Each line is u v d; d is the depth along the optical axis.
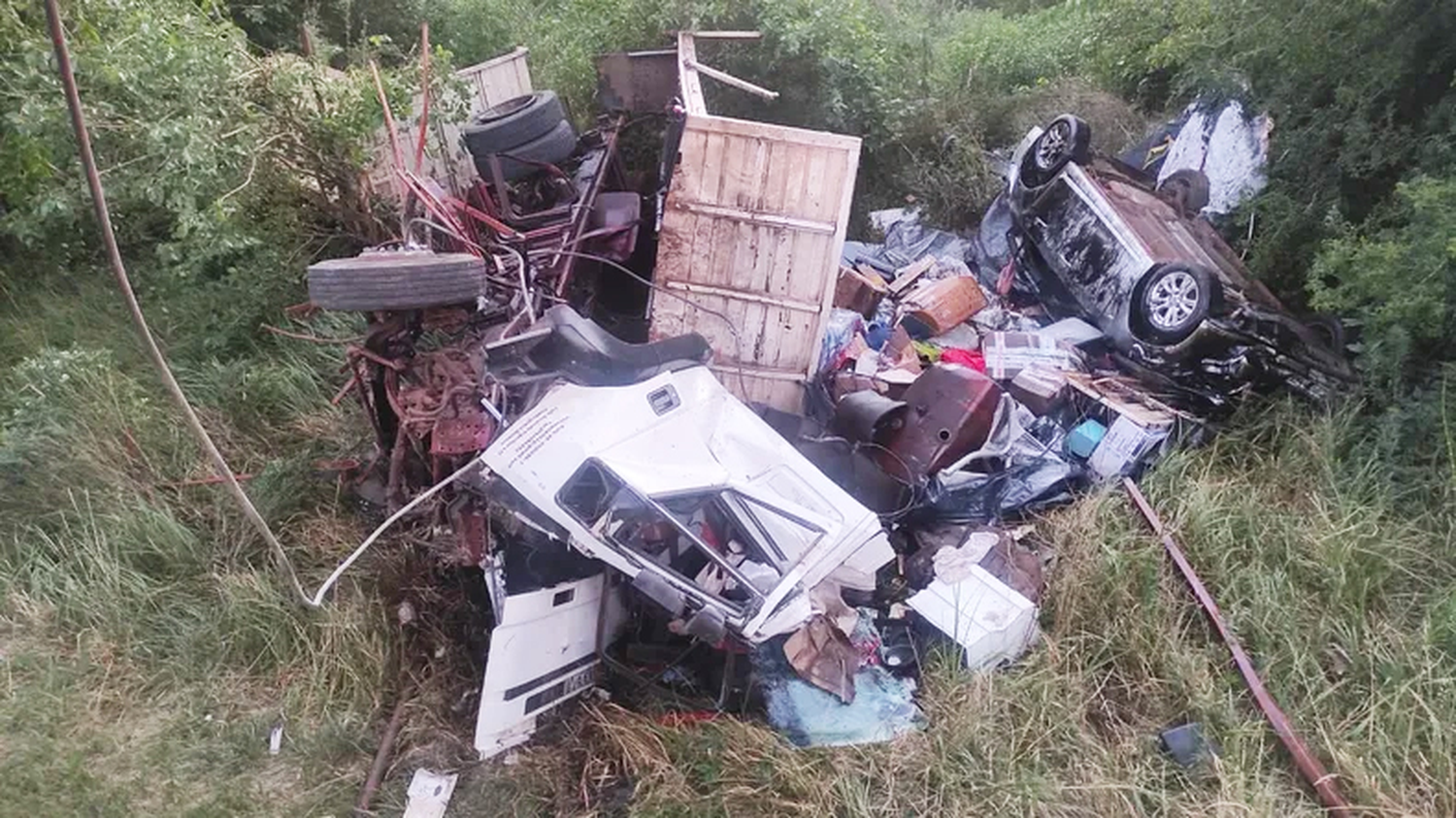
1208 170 7.32
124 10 5.57
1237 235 7.07
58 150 5.48
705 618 3.87
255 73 6.12
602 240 6.30
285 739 4.12
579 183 6.57
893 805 3.88
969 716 4.11
